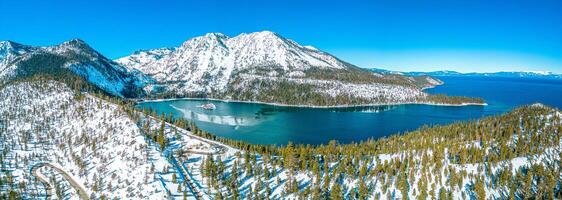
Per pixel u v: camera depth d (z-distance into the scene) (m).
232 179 179.25
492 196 157.38
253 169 190.88
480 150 189.75
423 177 165.62
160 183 177.00
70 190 191.12
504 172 165.62
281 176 184.00
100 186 187.88
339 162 191.75
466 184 165.75
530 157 186.75
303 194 161.62
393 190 164.38
